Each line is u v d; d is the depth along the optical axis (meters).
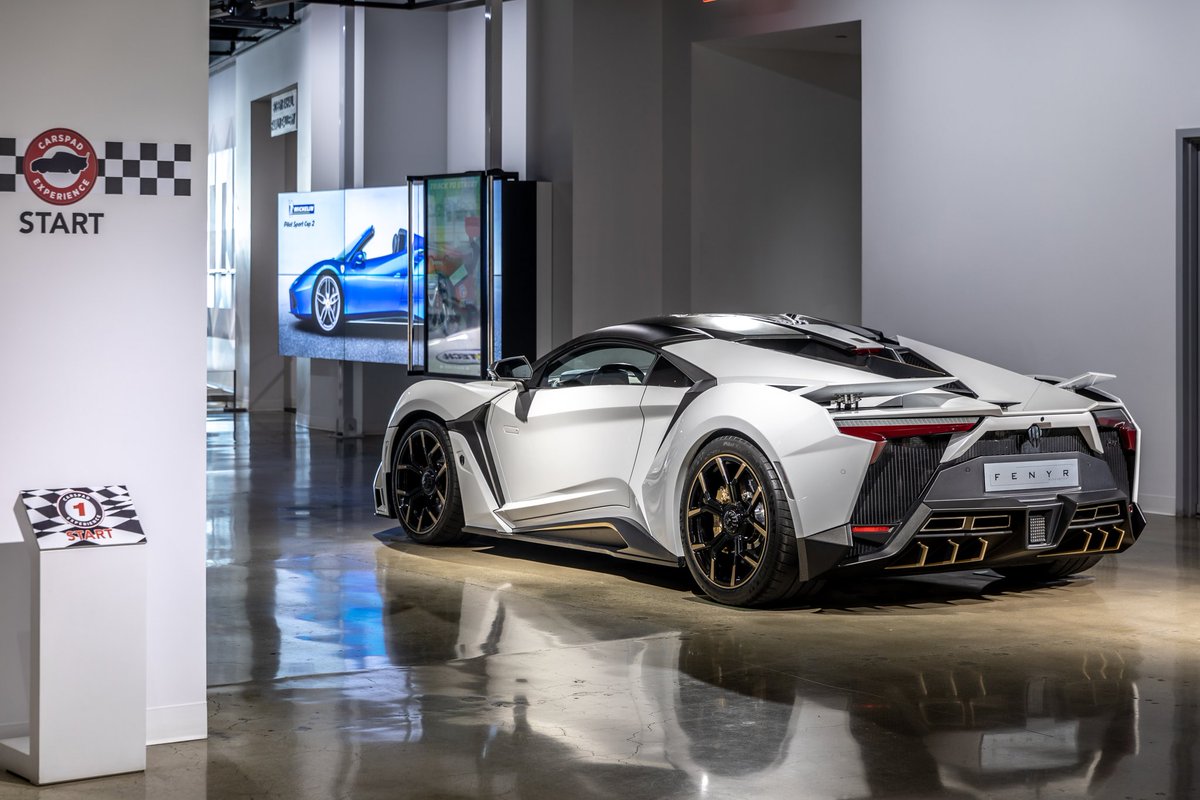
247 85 16.53
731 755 3.44
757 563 5.23
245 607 5.40
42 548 3.20
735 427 5.26
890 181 9.82
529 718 3.79
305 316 13.72
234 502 8.65
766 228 12.12
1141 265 8.48
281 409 17.14
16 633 3.45
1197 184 8.32
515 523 6.46
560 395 6.21
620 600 5.52
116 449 3.55
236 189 17.31
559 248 11.62
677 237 11.77
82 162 3.52
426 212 12.14
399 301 12.74
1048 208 8.93
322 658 4.55
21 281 3.47
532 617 5.19
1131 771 3.31
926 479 5.09
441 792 3.16
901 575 5.26
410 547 6.92
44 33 3.47
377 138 13.66
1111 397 5.78
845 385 5.02
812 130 12.31
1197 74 8.23
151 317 3.59
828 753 3.46
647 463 5.72
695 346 5.76
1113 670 4.36
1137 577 6.10
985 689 4.11
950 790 3.17
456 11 13.74
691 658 4.51
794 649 4.64
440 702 3.97
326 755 3.45
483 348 11.52
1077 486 5.42
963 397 5.21
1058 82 8.85
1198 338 8.34
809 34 10.79
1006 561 5.42
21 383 3.47
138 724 3.31
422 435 6.98
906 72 9.70
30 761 3.25
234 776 3.29
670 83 11.77
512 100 12.68
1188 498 8.33
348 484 9.63
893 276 9.82
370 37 13.59
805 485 5.02
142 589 3.30
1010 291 9.15
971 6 9.29
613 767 3.34
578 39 11.52
